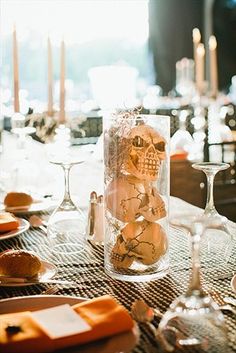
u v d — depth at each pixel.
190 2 9.02
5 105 4.64
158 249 1.25
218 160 3.49
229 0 9.08
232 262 1.39
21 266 1.23
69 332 0.86
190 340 0.90
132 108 1.29
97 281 1.25
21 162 2.83
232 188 3.38
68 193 1.60
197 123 3.72
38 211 2.00
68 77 8.72
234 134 4.02
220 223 0.93
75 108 5.31
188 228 0.91
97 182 2.54
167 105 5.80
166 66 9.16
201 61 5.20
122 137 1.23
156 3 8.95
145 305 1.02
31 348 0.83
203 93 5.34
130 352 0.85
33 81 7.86
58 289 1.20
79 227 1.59
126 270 1.25
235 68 9.21
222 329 0.92
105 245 1.30
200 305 0.94
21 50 7.79
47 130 2.98
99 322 0.89
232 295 1.16
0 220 1.66
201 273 1.30
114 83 6.12
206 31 9.08
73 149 3.59
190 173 3.08
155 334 0.94
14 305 1.01
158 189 1.25
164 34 9.08
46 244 1.59
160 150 1.23
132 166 1.22
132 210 1.23
